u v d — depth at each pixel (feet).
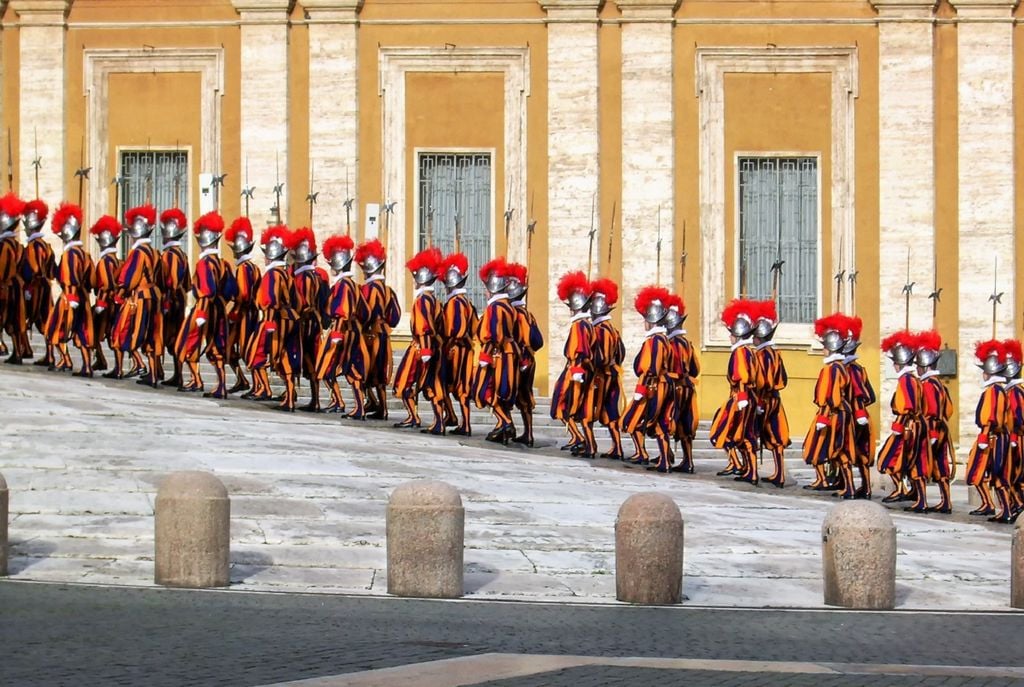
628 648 90.27
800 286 219.61
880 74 218.59
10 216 180.04
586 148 218.79
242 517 125.49
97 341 180.04
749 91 219.41
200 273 173.78
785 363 218.18
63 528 121.29
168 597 102.73
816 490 172.04
